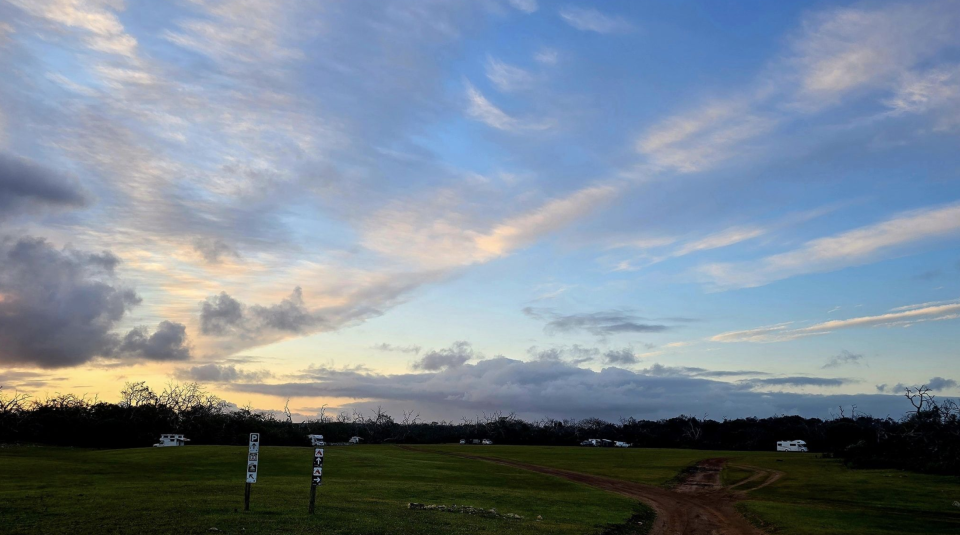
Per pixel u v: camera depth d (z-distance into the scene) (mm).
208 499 35719
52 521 25938
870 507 54312
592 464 107000
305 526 27516
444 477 72438
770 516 45531
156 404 159625
